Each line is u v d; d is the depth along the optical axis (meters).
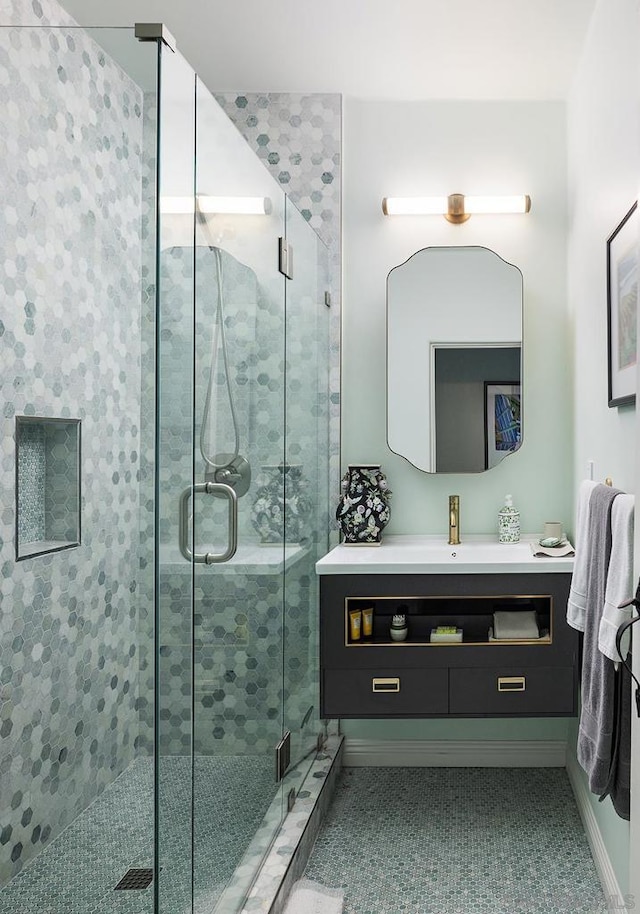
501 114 3.20
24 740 1.59
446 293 3.18
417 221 3.23
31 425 1.58
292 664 2.55
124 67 1.54
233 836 1.97
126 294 1.56
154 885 1.55
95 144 1.56
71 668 1.59
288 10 2.55
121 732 1.60
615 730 1.92
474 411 3.17
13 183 1.56
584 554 2.28
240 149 1.97
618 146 2.21
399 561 2.91
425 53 2.84
